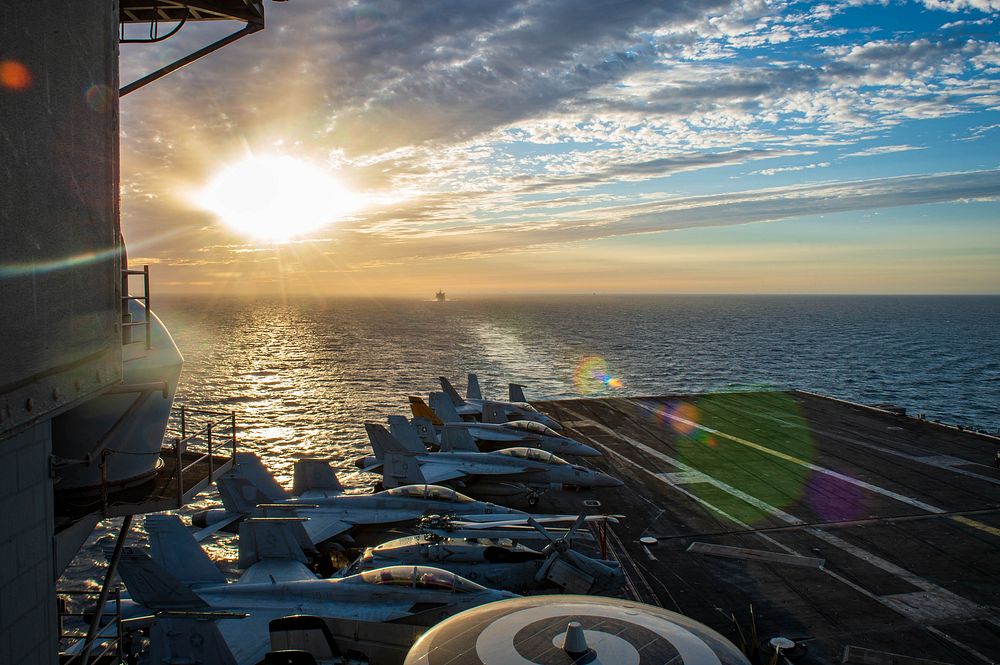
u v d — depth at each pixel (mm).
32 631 6562
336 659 20094
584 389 128500
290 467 67438
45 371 6117
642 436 55938
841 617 25297
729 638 23953
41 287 6027
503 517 33625
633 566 30219
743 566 30109
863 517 36219
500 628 8844
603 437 55625
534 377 143875
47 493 6906
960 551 31453
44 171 6055
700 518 36406
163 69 11531
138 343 10148
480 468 41906
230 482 33500
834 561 30484
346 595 23219
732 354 187750
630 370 154000
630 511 37812
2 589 5980
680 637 8633
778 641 23016
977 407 104062
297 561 27422
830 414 64625
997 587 27766
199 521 33031
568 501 40188
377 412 100438
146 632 20938
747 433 56781
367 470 44969
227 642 20922
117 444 9297
